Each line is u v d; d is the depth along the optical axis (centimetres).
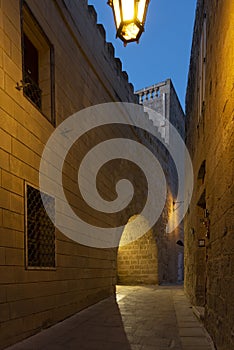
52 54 506
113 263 838
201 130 509
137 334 393
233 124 248
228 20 272
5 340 329
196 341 351
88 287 627
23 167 395
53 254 473
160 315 526
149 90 1725
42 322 417
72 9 599
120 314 536
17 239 368
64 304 499
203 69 495
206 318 406
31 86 465
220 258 297
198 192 543
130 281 1296
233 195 246
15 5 394
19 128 390
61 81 540
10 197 360
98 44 759
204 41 485
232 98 252
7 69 368
